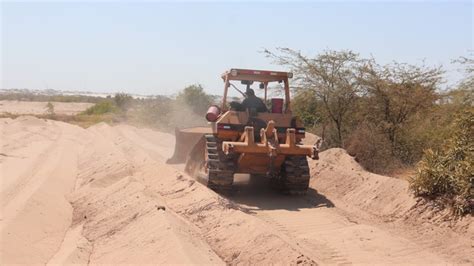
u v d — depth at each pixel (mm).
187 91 31625
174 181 11602
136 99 49250
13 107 67875
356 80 15930
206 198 9727
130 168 14500
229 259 7246
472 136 9312
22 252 7543
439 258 7066
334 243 7754
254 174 11688
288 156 11312
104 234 8742
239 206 10195
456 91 13531
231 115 11203
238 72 11500
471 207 8234
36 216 9477
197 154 12320
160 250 7117
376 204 10008
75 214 10625
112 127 32312
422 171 9305
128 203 9883
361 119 16297
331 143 16953
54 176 13836
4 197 10859
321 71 16672
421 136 14148
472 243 7445
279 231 8078
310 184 12656
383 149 14289
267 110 11844
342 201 10898
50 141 24672
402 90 15203
